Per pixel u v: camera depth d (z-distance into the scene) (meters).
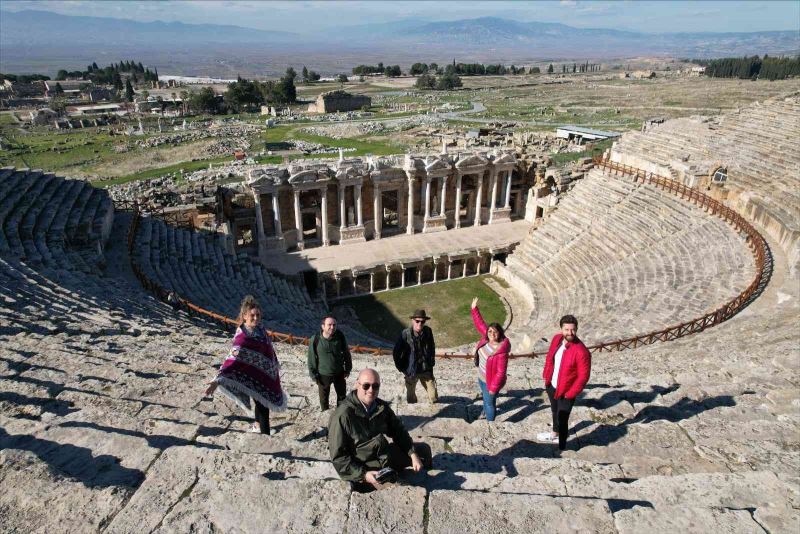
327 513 6.54
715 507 6.57
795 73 191.00
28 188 34.22
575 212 48.94
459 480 7.64
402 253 49.69
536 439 10.48
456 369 20.11
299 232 50.00
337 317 43.19
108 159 97.44
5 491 6.91
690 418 10.98
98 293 21.88
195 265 35.44
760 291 26.47
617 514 6.41
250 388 9.88
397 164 52.59
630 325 26.14
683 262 34.06
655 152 50.22
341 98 159.50
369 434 7.29
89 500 6.83
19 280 20.42
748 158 41.81
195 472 7.46
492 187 57.03
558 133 92.56
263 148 103.12
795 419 10.55
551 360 10.32
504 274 48.72
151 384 12.46
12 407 10.17
